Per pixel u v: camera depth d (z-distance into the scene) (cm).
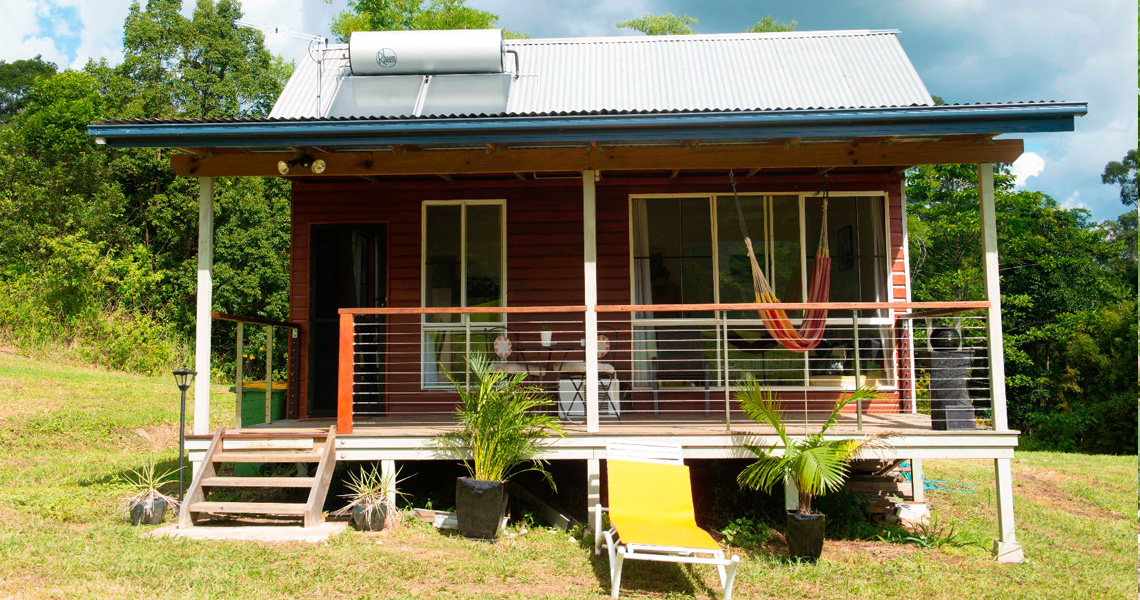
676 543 518
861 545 670
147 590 480
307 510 629
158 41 2866
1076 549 714
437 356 862
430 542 613
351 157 695
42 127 2647
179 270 2514
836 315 843
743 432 660
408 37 904
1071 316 2448
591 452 662
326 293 881
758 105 866
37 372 1485
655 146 681
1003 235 2614
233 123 634
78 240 2075
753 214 855
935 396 688
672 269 857
